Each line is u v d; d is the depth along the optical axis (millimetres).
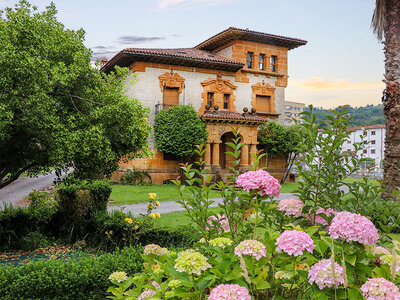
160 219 10773
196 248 3113
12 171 9969
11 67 7746
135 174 23672
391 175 9031
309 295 2301
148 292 2615
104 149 9219
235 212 3404
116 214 9023
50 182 23828
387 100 9398
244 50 27812
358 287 2045
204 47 30750
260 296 2664
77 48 9859
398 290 1866
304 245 2012
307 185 3426
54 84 8930
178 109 22859
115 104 9867
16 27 8297
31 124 8195
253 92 27953
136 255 4934
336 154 3467
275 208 3102
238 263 2359
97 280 4480
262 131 26812
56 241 9523
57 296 4301
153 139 24219
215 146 23875
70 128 8922
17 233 9305
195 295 2168
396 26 9438
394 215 3414
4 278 4285
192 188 3279
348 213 2268
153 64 24438
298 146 3521
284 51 29250
